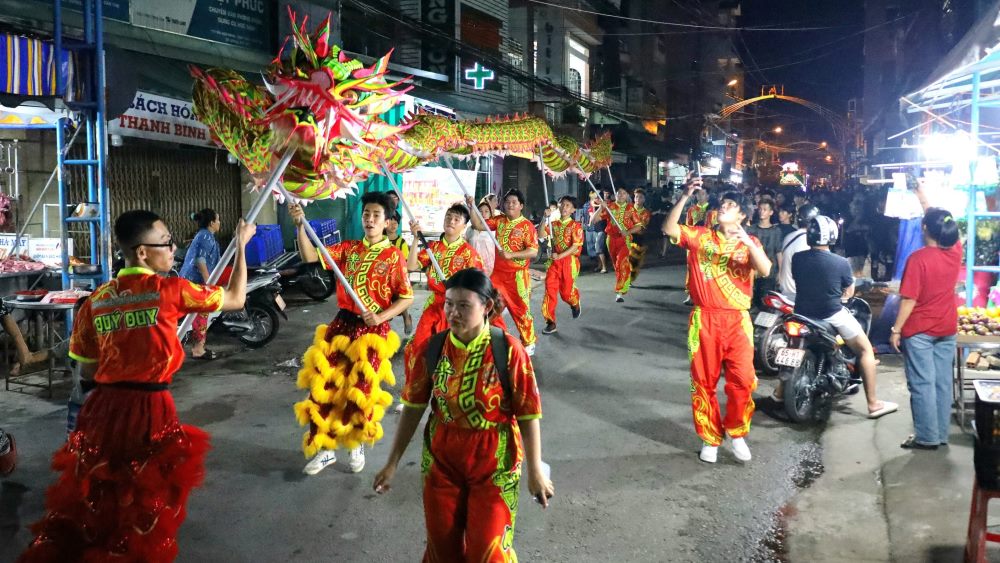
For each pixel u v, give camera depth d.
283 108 4.16
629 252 13.29
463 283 3.08
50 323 8.02
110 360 3.46
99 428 3.43
